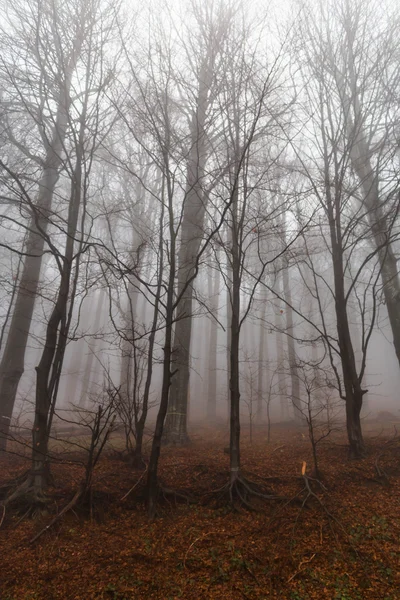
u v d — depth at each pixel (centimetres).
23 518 484
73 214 636
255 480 589
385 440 771
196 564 396
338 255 761
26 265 848
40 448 528
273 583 369
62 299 575
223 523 482
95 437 511
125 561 402
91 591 356
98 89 637
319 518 480
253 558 404
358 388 705
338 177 778
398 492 545
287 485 577
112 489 545
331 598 344
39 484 518
